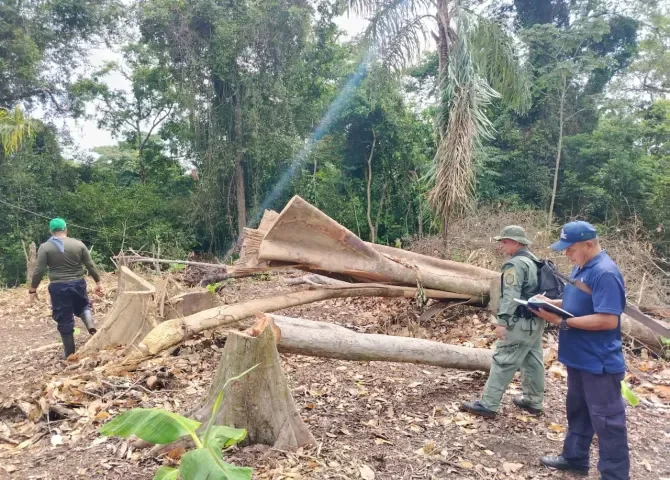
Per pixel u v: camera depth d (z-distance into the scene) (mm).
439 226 10422
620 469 2879
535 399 4082
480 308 7242
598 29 18516
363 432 3678
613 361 2875
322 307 8375
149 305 5805
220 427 2580
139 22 19609
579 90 21797
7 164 19500
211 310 5574
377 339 4363
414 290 6648
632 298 7715
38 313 9227
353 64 20938
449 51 9617
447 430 3762
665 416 4168
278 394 3322
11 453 3371
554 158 20984
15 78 19141
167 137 25469
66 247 5969
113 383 4418
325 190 21812
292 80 20578
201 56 19891
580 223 2988
